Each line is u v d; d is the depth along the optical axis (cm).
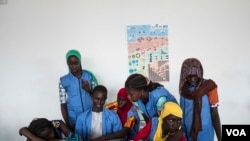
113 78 311
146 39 305
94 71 311
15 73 314
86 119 208
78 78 268
